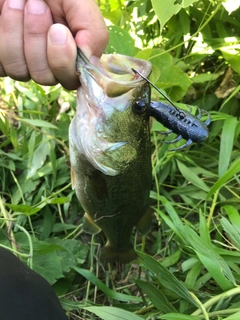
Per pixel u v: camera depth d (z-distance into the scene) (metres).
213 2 0.45
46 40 0.21
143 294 0.37
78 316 0.36
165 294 0.34
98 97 0.22
